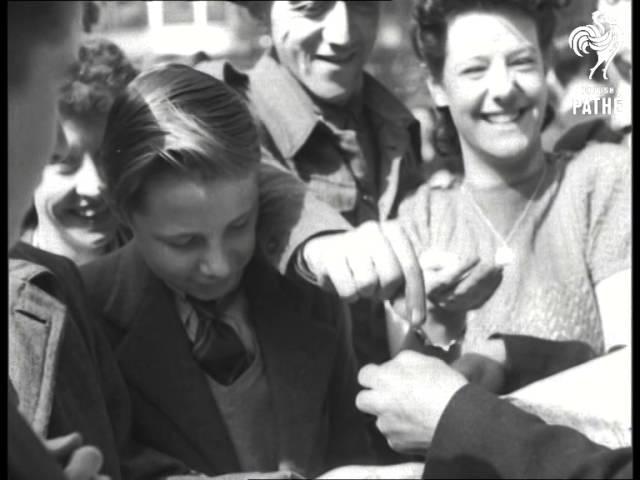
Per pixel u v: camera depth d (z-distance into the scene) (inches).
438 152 59.2
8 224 32.6
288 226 48.5
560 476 38.0
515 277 55.5
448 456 39.8
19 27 28.7
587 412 45.8
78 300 45.4
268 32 58.3
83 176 51.8
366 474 46.3
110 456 42.4
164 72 47.3
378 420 44.7
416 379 44.6
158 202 46.2
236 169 46.1
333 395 52.1
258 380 49.4
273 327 50.3
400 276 46.0
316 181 55.4
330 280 46.6
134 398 48.0
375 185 58.1
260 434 48.8
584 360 53.5
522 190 57.3
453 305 55.5
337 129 56.5
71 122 51.2
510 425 39.7
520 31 56.3
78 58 52.0
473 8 56.2
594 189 57.3
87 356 43.3
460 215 57.2
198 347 49.0
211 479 45.2
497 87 56.0
